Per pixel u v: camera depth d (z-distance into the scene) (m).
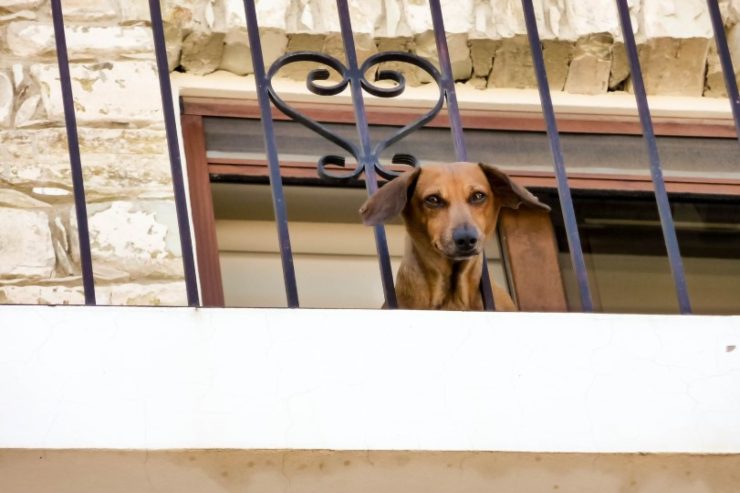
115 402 5.89
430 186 7.18
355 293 9.90
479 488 6.18
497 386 6.13
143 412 5.89
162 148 9.21
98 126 9.18
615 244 10.05
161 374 5.97
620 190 10.07
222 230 9.71
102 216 8.89
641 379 6.23
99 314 6.05
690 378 6.25
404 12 9.87
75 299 8.65
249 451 5.91
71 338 5.98
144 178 9.08
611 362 6.24
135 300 8.71
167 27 9.55
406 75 9.95
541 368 6.19
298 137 9.86
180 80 9.69
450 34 9.80
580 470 6.15
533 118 10.14
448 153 9.98
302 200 9.93
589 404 6.15
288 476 6.03
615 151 10.16
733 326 6.38
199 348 6.04
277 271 9.76
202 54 9.65
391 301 6.49
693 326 6.36
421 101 9.98
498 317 6.26
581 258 6.55
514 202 7.36
